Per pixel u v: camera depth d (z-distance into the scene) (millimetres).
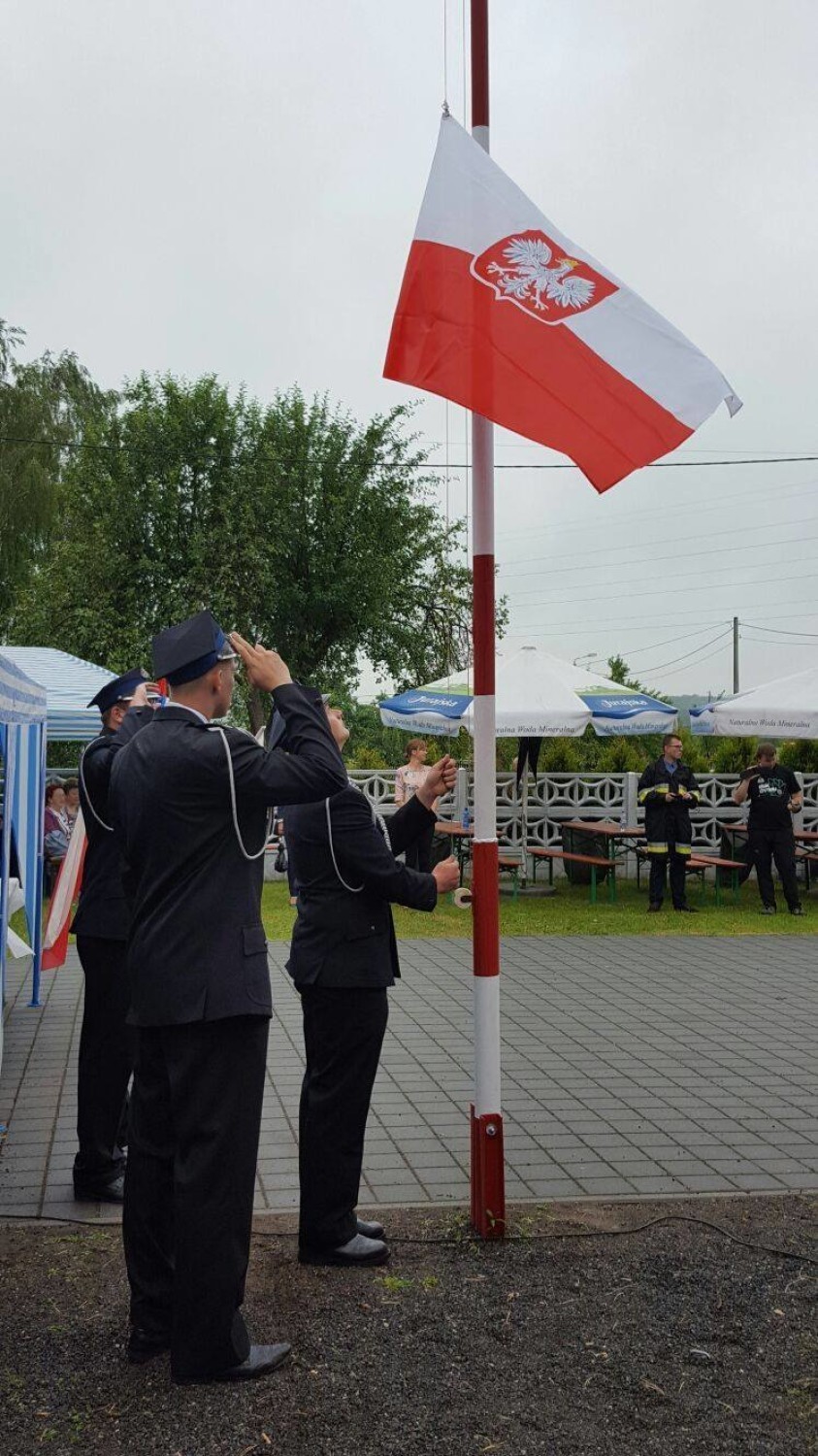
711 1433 3301
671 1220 4820
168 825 3551
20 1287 4141
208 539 26688
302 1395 3467
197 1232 3479
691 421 4340
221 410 27781
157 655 3719
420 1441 3242
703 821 16531
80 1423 3312
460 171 4445
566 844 16141
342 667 30641
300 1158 4340
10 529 30078
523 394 4273
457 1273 4285
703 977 10062
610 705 14438
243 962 3561
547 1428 3314
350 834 4215
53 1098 6461
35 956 8633
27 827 8172
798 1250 4527
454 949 11430
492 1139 4570
